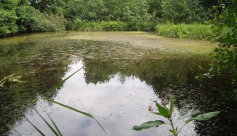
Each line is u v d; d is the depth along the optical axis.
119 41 7.85
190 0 13.06
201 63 4.04
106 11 16.27
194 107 2.05
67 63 4.20
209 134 1.57
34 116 1.93
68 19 16.98
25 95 2.45
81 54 5.16
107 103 2.23
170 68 3.71
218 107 2.03
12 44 7.02
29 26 12.45
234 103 2.11
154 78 3.13
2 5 9.77
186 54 5.05
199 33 8.34
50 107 2.12
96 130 1.67
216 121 1.76
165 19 13.87
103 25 14.53
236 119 1.78
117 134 1.61
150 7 16.47
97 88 2.73
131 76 3.27
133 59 4.54
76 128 1.71
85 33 11.93
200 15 12.34
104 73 3.47
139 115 1.93
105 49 5.92
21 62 4.26
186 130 1.64
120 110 2.04
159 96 2.39
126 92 2.56
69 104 2.21
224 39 1.50
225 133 1.58
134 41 7.84
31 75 3.31
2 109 2.06
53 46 6.53
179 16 12.95
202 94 2.40
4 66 3.92
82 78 3.19
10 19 9.42
